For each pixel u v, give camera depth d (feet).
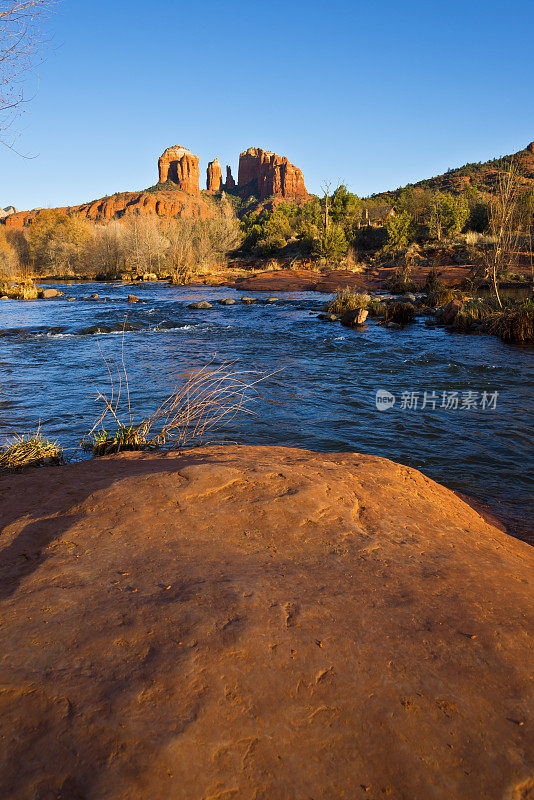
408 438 18.56
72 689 4.40
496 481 14.64
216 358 35.19
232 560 6.89
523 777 3.77
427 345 38.91
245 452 12.90
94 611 5.56
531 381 26.96
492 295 59.98
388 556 7.30
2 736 3.95
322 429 19.69
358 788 3.67
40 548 7.28
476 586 6.59
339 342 40.96
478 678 4.75
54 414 22.16
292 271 127.34
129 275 173.99
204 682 4.50
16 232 219.00
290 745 3.96
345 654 4.97
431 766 3.84
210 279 130.52
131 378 29.12
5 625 5.30
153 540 7.43
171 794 3.53
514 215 96.53
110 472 11.48
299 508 8.63
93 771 3.67
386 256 145.28
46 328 52.70
